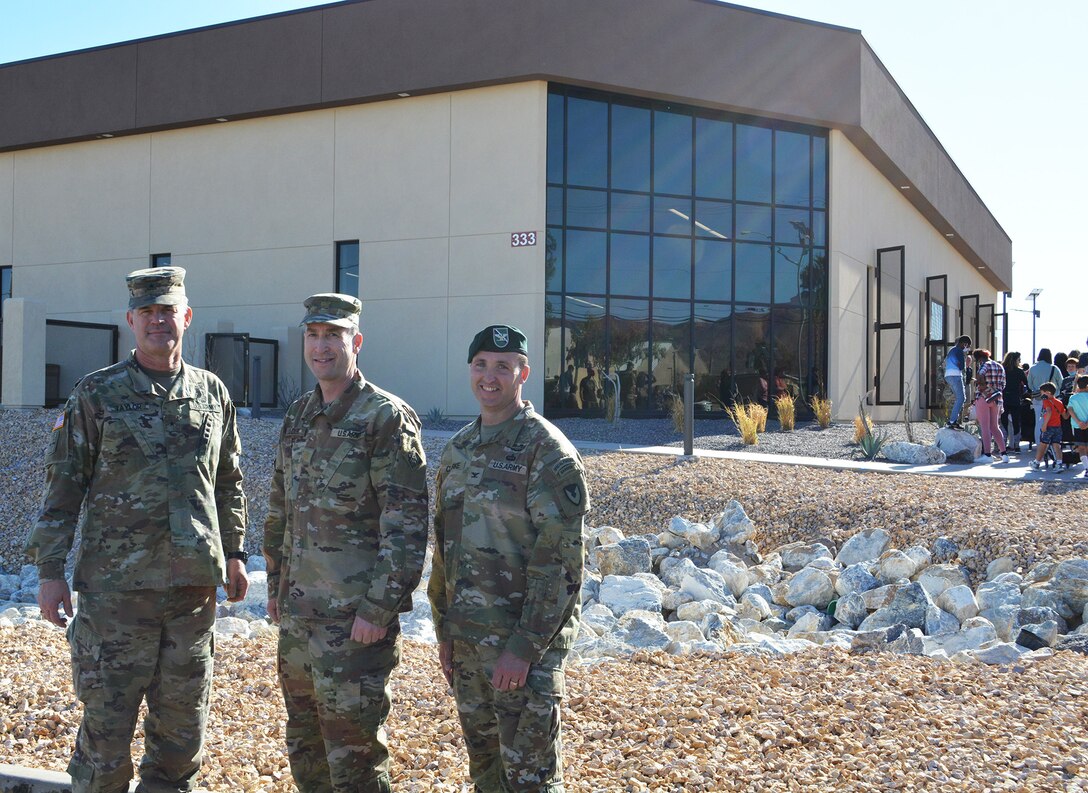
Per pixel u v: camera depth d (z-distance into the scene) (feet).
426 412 62.28
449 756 13.33
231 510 12.94
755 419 54.29
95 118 71.26
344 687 10.82
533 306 59.62
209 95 67.21
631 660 18.52
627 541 29.22
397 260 63.31
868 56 69.87
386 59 61.93
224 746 14.05
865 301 77.05
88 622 11.43
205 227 69.31
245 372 62.13
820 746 13.56
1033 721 14.55
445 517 11.12
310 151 66.03
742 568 27.73
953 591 23.84
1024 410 51.90
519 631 10.10
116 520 11.61
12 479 41.01
